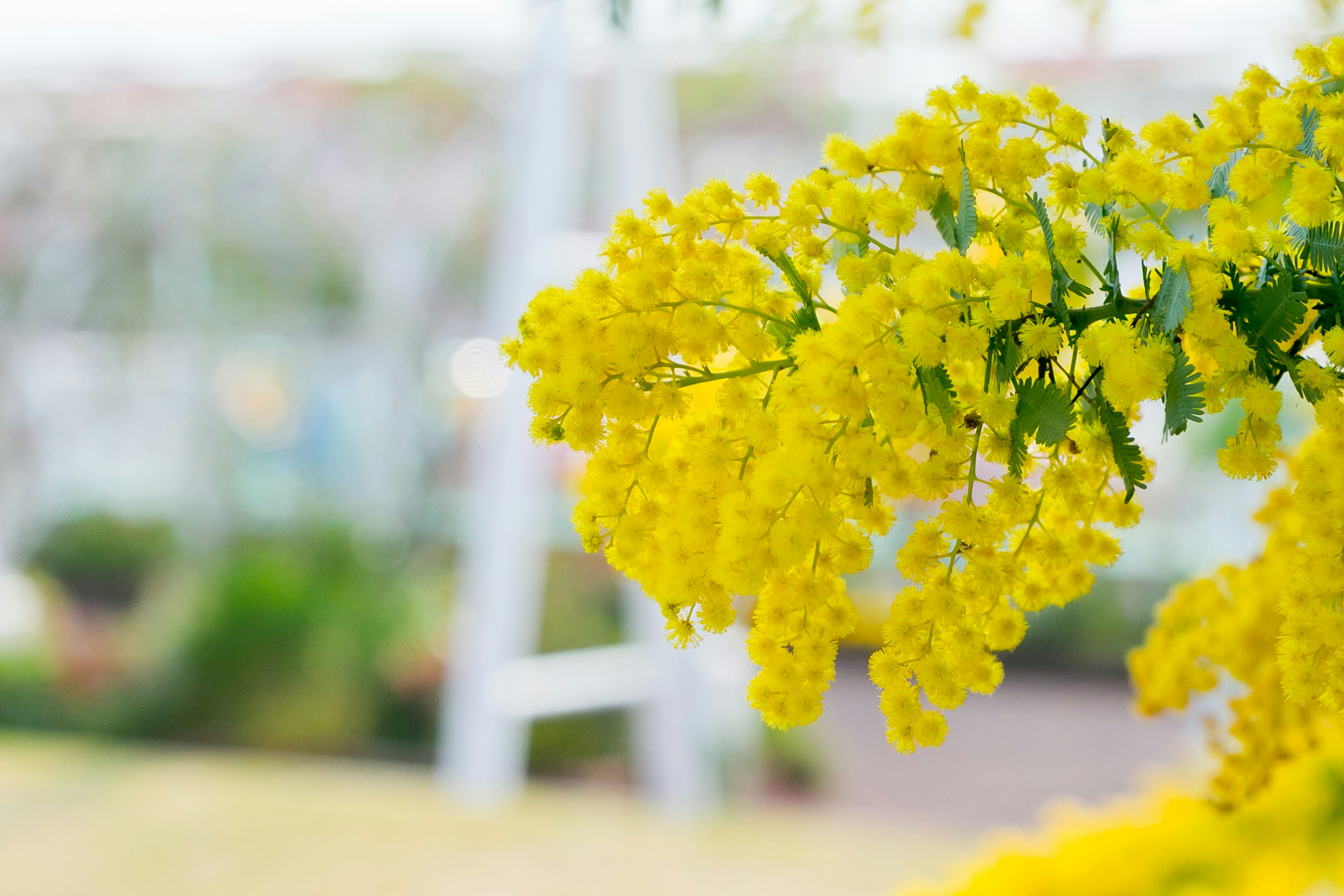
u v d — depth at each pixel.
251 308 8.62
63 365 8.65
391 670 5.79
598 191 5.53
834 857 4.23
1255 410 0.48
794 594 0.51
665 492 0.54
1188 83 4.04
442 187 7.94
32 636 6.60
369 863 4.10
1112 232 0.52
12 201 7.91
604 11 1.29
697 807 4.50
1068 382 0.52
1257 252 0.50
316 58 6.72
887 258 0.54
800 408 0.49
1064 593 0.58
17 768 5.27
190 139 7.60
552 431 0.53
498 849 4.21
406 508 8.30
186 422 8.61
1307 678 0.50
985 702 6.78
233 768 5.29
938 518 0.51
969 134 0.56
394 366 8.70
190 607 6.12
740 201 0.57
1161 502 6.76
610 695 4.39
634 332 0.52
